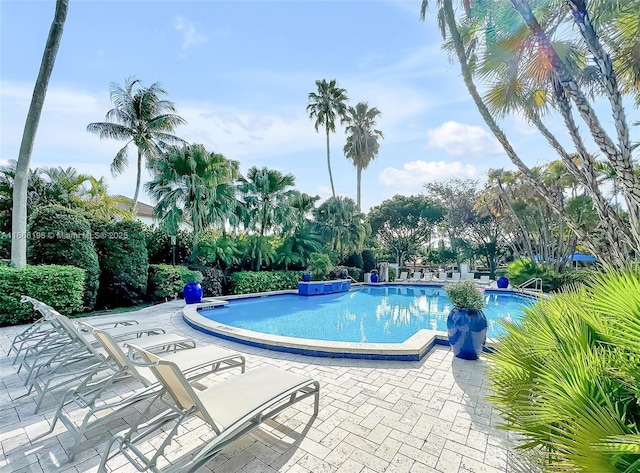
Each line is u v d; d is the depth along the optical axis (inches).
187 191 451.2
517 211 691.4
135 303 381.4
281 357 187.6
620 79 194.5
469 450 95.8
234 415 87.0
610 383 52.1
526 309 86.6
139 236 386.9
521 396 67.1
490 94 235.5
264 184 568.1
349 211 708.0
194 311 305.7
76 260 318.0
